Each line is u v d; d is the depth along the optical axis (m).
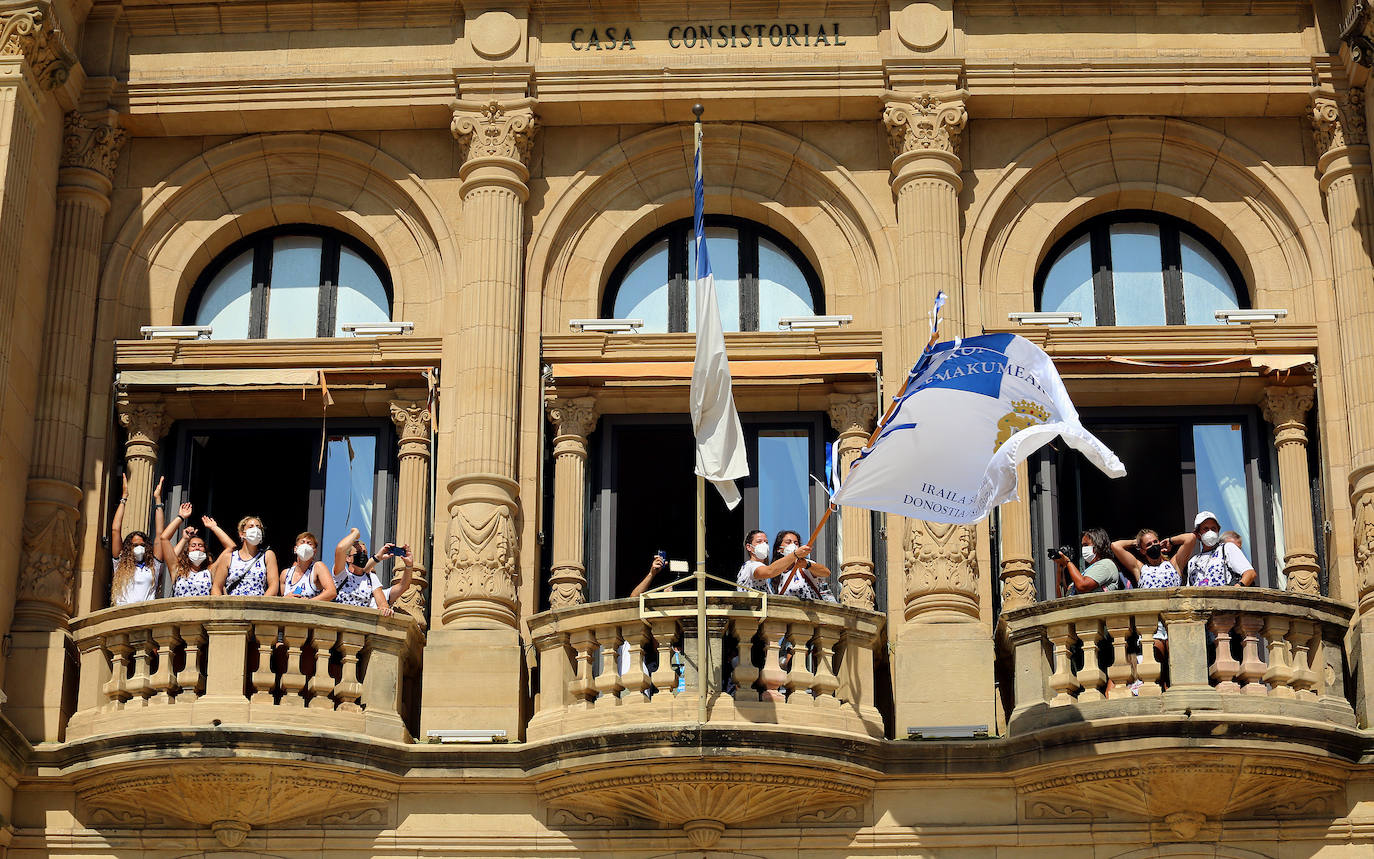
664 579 27.39
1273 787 24.08
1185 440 27.50
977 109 27.89
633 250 28.42
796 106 27.86
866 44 28.11
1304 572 26.36
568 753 24.09
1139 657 24.11
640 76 27.81
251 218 28.47
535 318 27.39
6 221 25.70
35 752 24.56
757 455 27.59
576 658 24.92
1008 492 23.77
